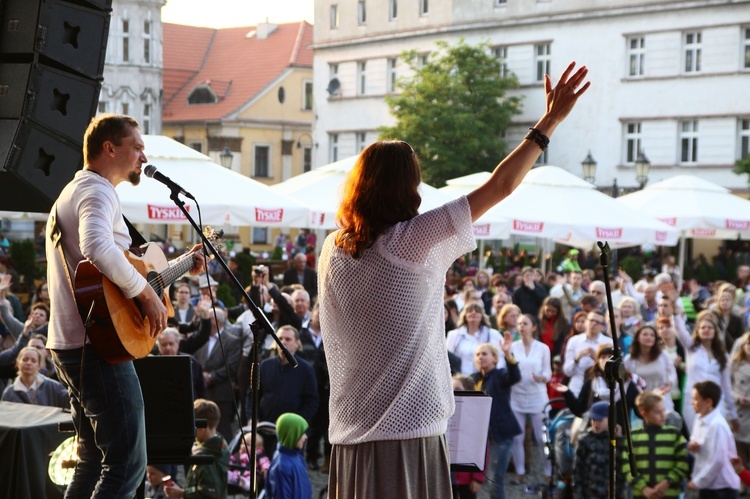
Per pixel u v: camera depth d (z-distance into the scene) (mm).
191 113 70062
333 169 20766
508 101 49812
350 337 3469
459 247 3428
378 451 3426
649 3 47062
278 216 16766
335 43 59812
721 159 45688
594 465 8922
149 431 5625
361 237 3436
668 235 22062
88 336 4551
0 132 5785
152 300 4566
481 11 52750
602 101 48938
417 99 48938
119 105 64500
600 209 21797
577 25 49531
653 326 11562
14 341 12422
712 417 9992
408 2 56188
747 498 11672
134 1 64312
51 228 4625
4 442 6297
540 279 21266
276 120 69750
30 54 5852
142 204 15430
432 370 3459
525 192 21828
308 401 11227
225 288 20344
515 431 10414
